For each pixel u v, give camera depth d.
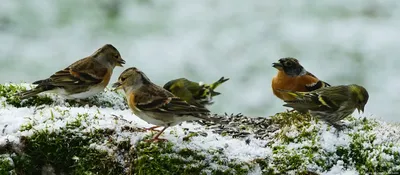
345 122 12.35
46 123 12.04
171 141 11.48
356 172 11.19
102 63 14.40
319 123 12.13
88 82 13.80
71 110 12.50
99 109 13.52
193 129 12.47
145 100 11.74
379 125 12.13
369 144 11.45
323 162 11.30
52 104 13.62
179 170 11.13
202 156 11.29
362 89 12.80
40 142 11.80
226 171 11.16
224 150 11.49
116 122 12.02
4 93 13.66
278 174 11.20
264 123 13.39
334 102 12.56
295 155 11.41
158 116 11.66
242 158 11.36
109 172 11.52
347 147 11.49
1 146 11.74
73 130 11.88
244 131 12.80
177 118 11.66
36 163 11.82
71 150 11.77
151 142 11.43
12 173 11.64
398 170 11.01
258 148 11.80
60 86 13.59
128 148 11.56
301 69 15.39
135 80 12.07
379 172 11.06
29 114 12.73
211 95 15.69
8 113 12.72
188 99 14.96
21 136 11.82
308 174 11.16
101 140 11.77
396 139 11.55
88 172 11.60
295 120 12.70
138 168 11.23
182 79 15.31
